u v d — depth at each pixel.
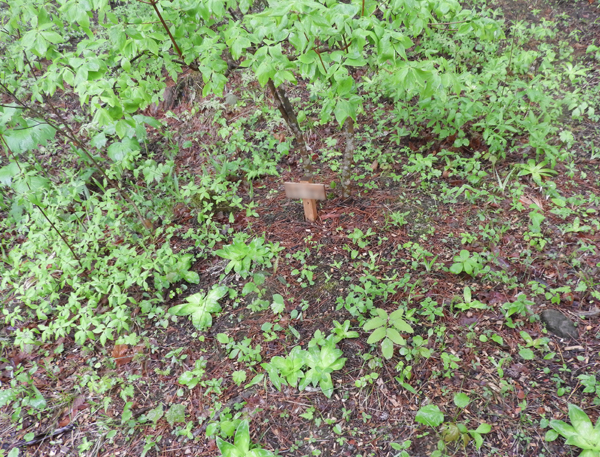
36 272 3.08
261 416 2.42
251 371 2.67
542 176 3.60
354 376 2.52
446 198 3.54
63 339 3.08
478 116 4.11
